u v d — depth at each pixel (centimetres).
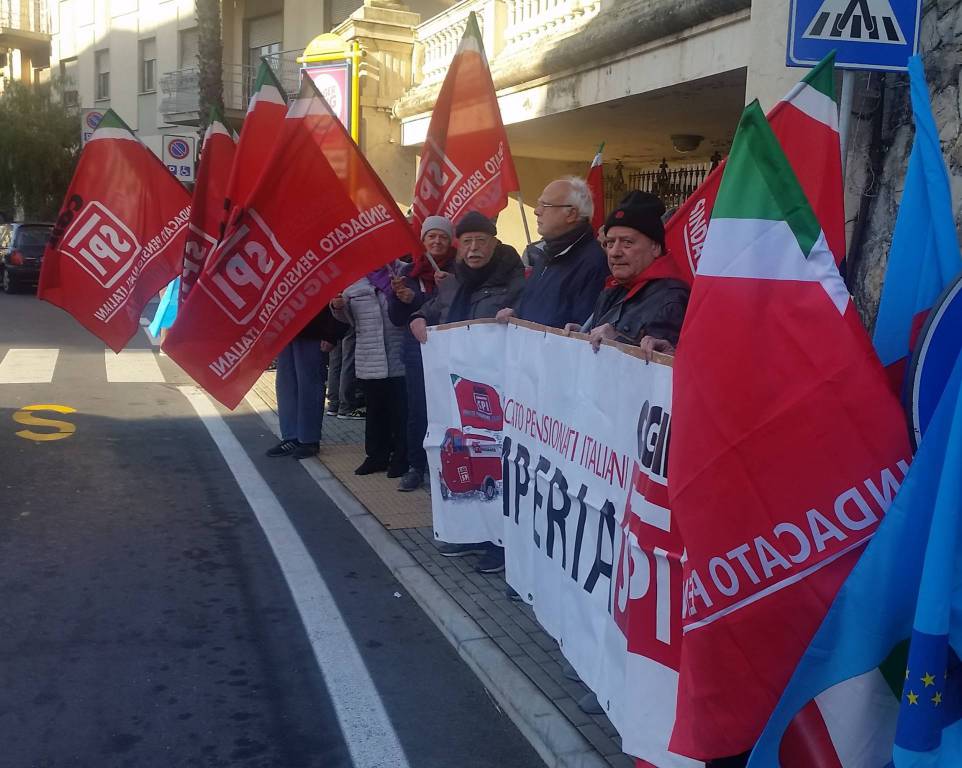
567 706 344
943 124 430
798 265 213
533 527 385
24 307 1888
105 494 623
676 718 232
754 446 213
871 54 384
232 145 573
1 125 2991
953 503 188
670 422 243
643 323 325
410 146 1322
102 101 3181
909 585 202
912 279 251
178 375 1091
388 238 483
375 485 651
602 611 316
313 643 410
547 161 1353
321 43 1255
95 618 427
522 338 395
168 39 2841
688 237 410
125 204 581
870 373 210
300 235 473
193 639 409
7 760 311
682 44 745
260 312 474
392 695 366
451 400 467
